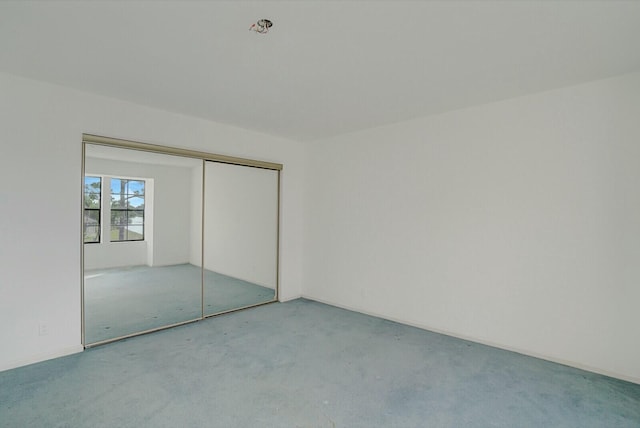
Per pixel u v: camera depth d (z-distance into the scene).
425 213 3.75
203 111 3.58
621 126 2.64
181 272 4.64
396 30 1.96
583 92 2.79
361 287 4.36
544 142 2.98
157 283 4.45
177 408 2.19
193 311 4.24
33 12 1.80
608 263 2.70
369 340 3.41
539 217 3.02
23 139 2.75
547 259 2.98
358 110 3.51
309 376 2.65
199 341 3.33
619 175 2.65
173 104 3.36
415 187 3.83
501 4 1.70
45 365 2.77
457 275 3.52
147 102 3.30
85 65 2.49
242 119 3.86
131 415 2.11
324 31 1.98
